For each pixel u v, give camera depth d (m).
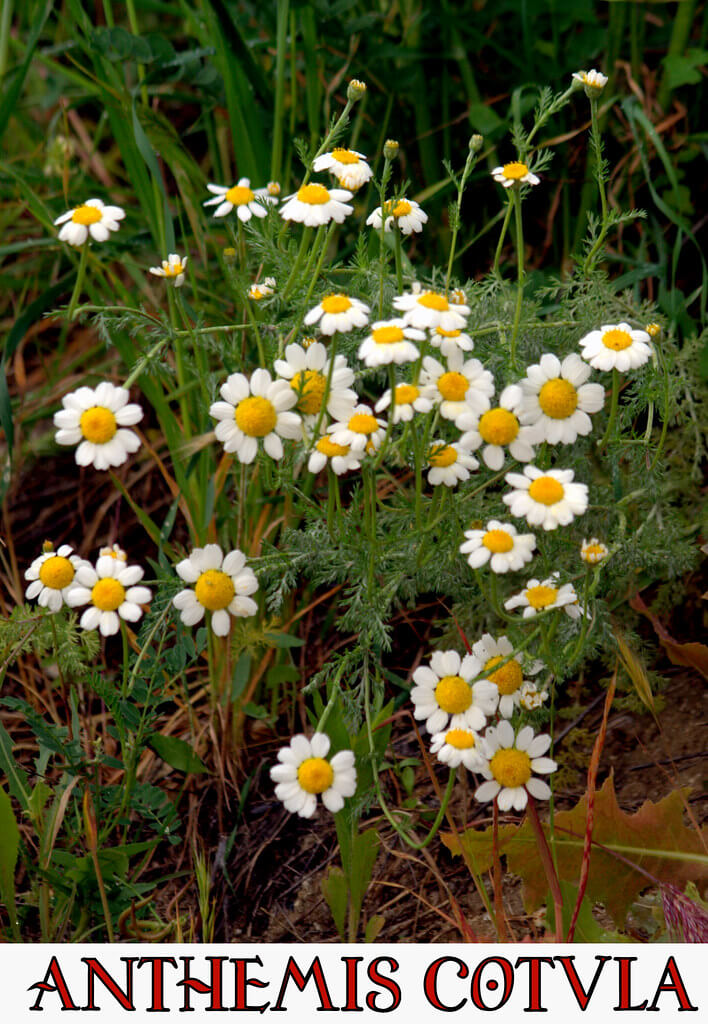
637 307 0.54
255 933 0.48
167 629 0.51
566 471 0.41
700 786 0.49
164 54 0.56
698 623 0.55
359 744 0.45
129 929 0.45
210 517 0.52
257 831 0.51
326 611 0.58
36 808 0.47
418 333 0.40
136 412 0.41
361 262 0.50
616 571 0.48
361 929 0.47
